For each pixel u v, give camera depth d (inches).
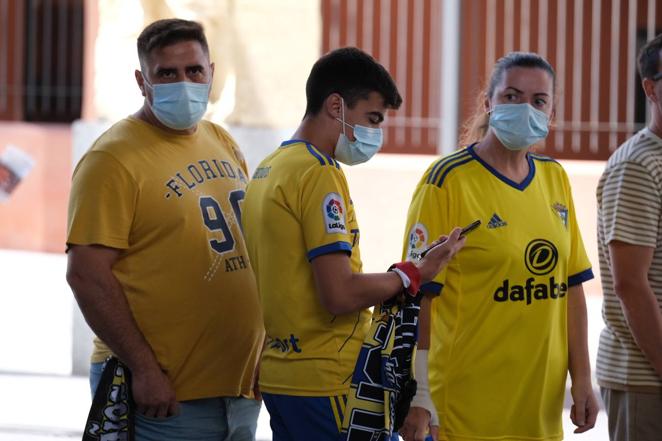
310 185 219.3
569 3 626.5
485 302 236.8
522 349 238.5
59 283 675.4
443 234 238.1
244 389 252.5
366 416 219.3
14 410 446.0
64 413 443.8
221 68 506.3
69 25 760.3
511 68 242.5
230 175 252.5
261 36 509.0
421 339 236.1
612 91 611.8
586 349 254.1
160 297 237.9
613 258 243.4
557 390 246.5
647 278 243.1
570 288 255.1
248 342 249.0
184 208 239.3
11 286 664.4
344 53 228.1
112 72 491.2
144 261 237.5
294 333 222.4
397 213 582.2
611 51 615.5
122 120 246.1
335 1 649.0
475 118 255.4
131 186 235.0
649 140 247.0
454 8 497.4
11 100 749.3
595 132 618.2
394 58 645.9
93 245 231.6
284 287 222.4
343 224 218.7
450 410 238.5
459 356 237.9
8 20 745.0
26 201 735.7
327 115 226.8
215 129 264.1
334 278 215.8
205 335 242.5
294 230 221.1
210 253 241.8
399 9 643.5
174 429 243.0
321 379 220.8
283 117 510.3
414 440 233.1
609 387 251.8
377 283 217.6
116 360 238.4
